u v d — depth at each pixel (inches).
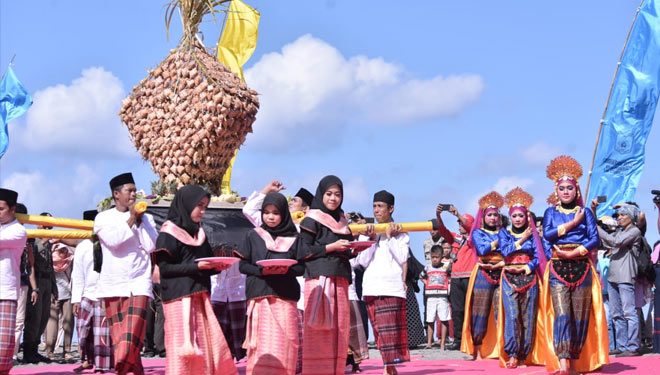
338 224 295.0
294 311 275.4
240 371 391.9
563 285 357.4
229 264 264.2
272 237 279.3
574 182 362.3
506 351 404.2
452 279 536.1
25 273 452.4
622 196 559.5
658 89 564.7
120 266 317.4
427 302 559.8
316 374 285.9
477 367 403.5
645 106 564.1
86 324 403.9
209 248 276.1
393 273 350.0
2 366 330.6
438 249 557.3
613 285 456.8
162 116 518.0
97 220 319.0
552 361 369.1
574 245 357.1
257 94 531.2
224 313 410.6
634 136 563.2
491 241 433.1
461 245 534.9
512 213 426.6
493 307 439.8
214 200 511.5
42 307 477.7
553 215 364.8
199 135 508.4
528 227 426.0
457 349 536.1
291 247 277.9
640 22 568.7
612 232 465.4
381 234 355.9
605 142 567.5
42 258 476.4
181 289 263.7
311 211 295.3
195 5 529.0
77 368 404.8
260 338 271.3
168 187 508.1
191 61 520.1
